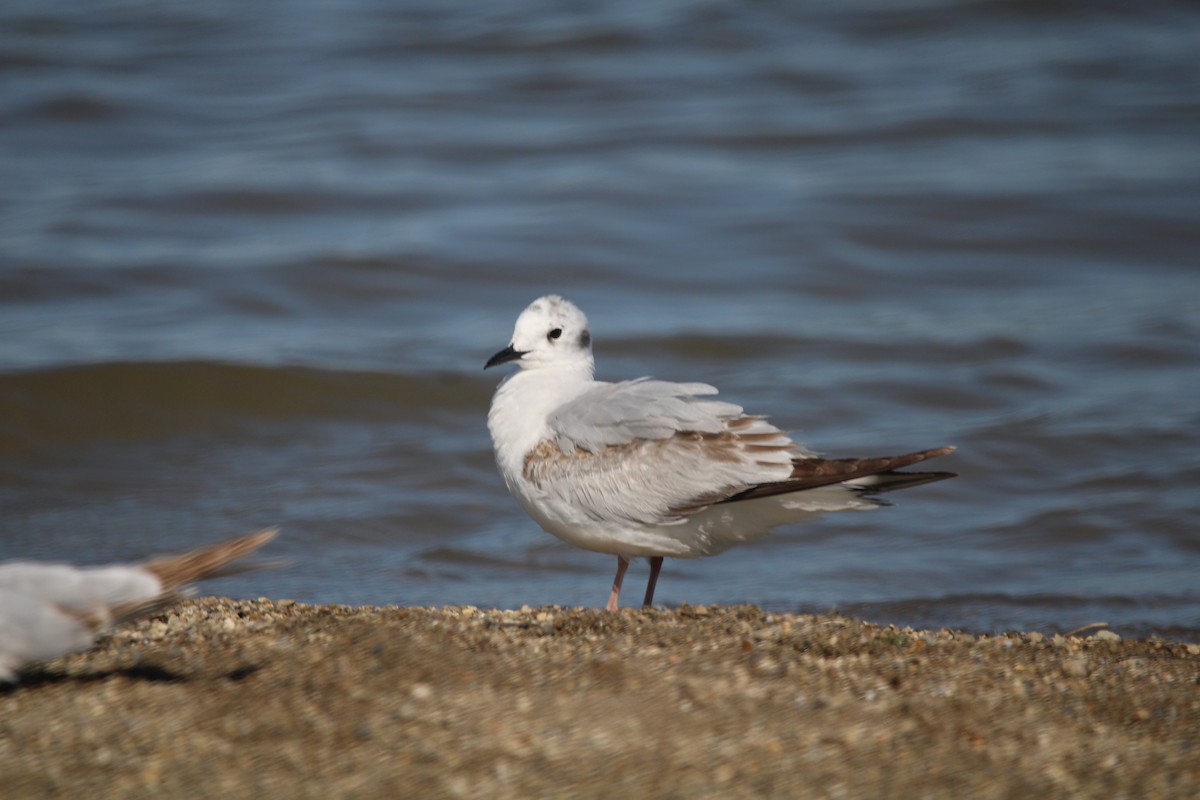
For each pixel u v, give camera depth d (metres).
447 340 19.67
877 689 7.46
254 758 6.36
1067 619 11.41
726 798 6.07
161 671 7.44
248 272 21.45
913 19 34.94
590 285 22.09
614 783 6.18
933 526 14.00
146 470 15.38
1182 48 33.31
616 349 19.31
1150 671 8.26
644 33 33.56
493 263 22.30
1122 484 14.78
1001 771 6.52
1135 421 16.47
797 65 32.19
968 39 34.34
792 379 18.23
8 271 20.98
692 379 18.31
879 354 19.20
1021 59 32.84
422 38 33.38
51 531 13.46
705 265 22.70
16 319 19.67
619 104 29.88
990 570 12.77
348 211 24.52
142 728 6.66
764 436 9.23
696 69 31.77
